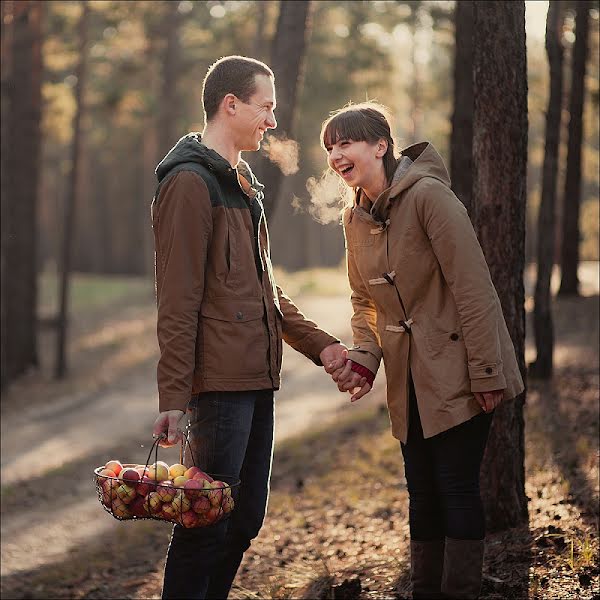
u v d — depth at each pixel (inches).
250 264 161.2
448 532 164.7
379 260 167.0
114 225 2351.1
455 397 160.9
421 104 1688.0
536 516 237.0
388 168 170.2
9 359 916.0
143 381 844.0
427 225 160.9
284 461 436.1
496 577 195.8
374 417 486.3
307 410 607.2
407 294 164.6
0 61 694.5
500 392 159.9
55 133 1119.0
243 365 157.8
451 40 1185.4
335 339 179.8
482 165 221.0
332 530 292.8
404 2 1261.1
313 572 241.8
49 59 1034.1
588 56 710.5
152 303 1397.6
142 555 334.0
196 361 157.5
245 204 162.9
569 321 632.4
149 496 146.6
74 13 1008.2
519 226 223.5
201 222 154.4
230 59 165.0
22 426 677.9
